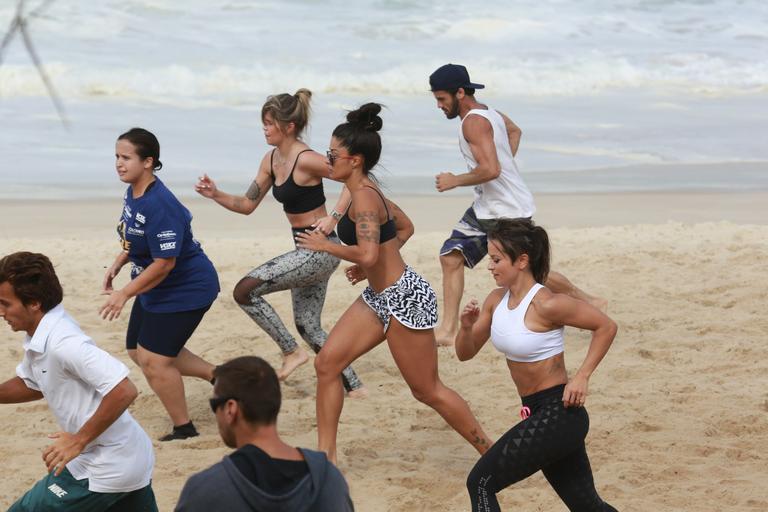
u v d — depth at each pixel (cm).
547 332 1166
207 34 6538
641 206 3744
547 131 5175
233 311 2433
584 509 1193
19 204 3562
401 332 1407
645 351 2119
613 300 2512
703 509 1384
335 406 1446
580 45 7012
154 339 1627
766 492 1434
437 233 3253
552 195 3891
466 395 1905
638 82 6519
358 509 1392
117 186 3922
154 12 6756
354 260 1364
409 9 7381
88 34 6209
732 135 5191
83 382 1024
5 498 1419
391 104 5641
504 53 6712
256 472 748
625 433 1683
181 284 1605
